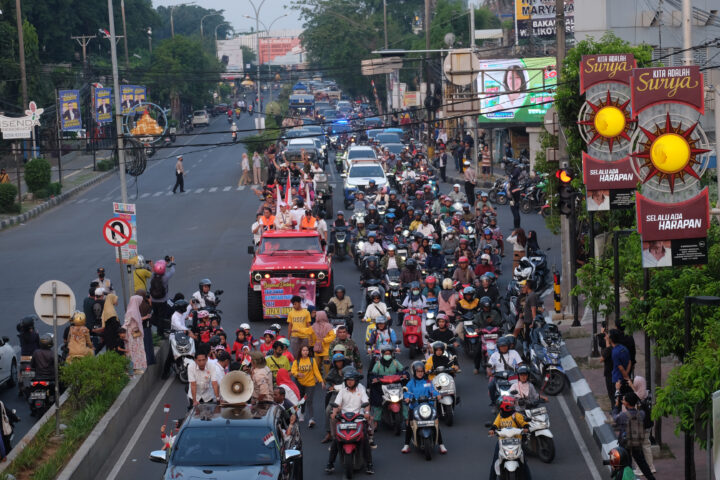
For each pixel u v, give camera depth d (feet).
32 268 154.30
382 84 490.08
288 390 75.56
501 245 145.07
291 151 237.25
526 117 246.06
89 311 102.27
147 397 90.53
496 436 71.05
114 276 146.30
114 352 86.69
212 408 64.39
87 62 391.04
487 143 284.61
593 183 86.53
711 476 52.44
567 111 109.60
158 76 453.58
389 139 299.79
